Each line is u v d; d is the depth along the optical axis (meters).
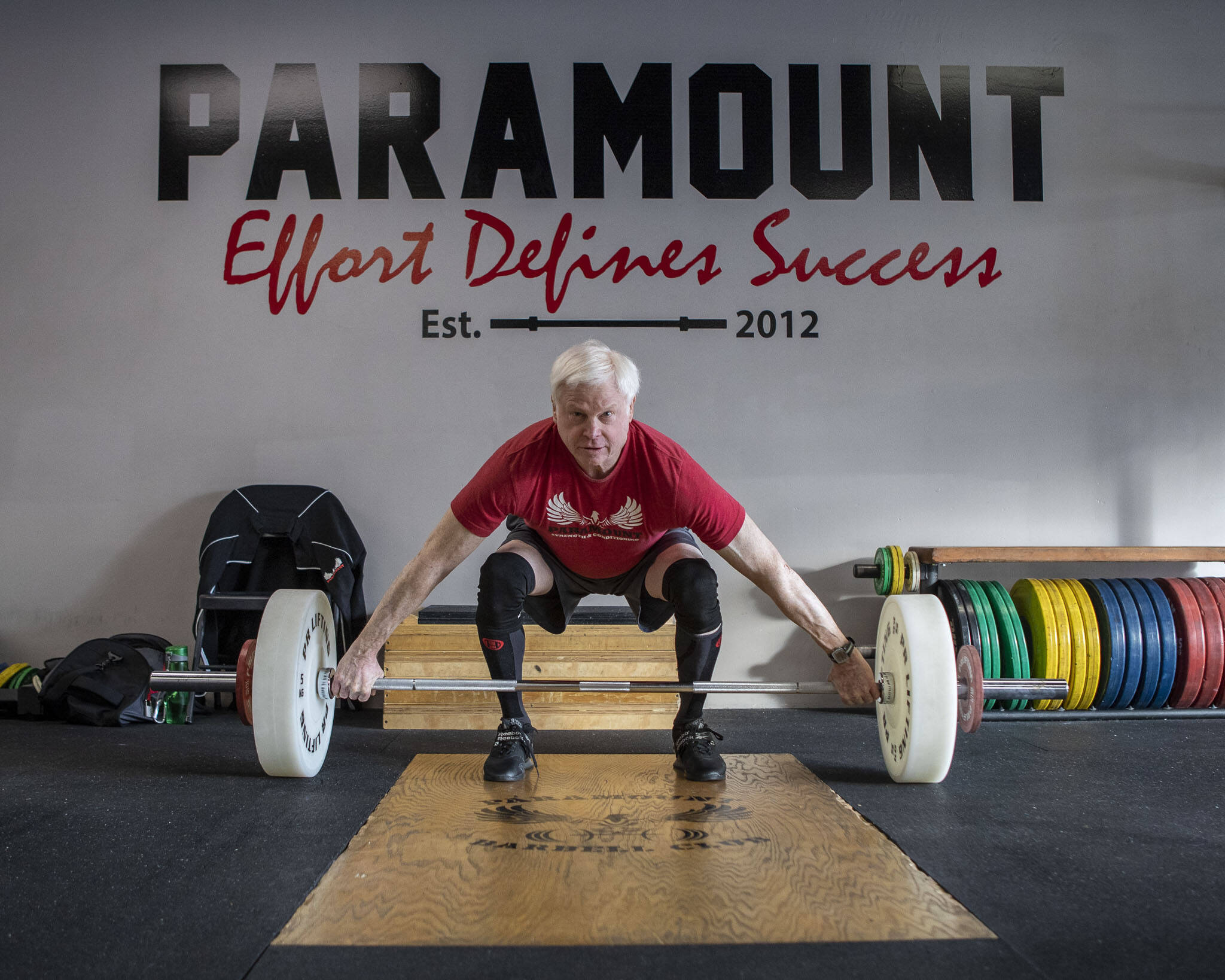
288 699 1.69
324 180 2.92
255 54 2.94
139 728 2.43
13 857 1.35
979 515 2.92
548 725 2.43
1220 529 2.96
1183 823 1.53
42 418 2.87
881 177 2.96
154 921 1.11
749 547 1.60
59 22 2.93
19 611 2.84
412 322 2.90
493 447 2.88
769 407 2.91
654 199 2.93
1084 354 2.96
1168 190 3.00
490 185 2.92
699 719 1.84
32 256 2.90
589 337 2.90
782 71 2.96
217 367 2.88
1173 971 0.99
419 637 2.46
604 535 1.63
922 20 2.99
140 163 2.92
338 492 2.86
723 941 1.05
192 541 2.85
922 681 1.66
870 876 1.26
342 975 0.97
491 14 2.95
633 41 2.95
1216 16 3.01
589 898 1.17
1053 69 3.00
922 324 2.95
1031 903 1.17
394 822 1.50
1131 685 2.52
